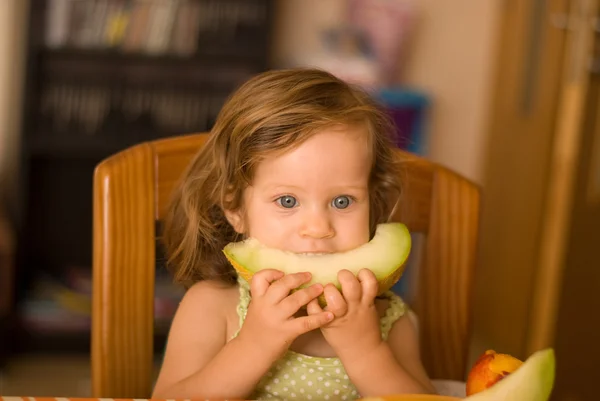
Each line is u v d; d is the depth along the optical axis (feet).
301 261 2.61
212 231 3.14
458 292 3.51
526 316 7.94
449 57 9.65
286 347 2.60
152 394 3.18
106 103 8.69
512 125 8.66
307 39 9.38
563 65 7.27
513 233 8.49
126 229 3.15
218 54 8.45
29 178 8.51
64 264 9.17
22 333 8.18
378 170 3.20
